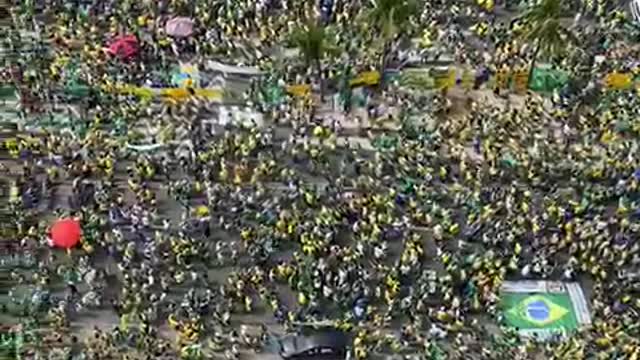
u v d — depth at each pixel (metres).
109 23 133.12
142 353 100.50
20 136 119.44
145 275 105.69
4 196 112.94
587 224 111.62
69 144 118.38
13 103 122.94
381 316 103.31
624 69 130.62
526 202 113.75
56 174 115.62
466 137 121.75
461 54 132.12
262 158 117.94
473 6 138.62
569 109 125.06
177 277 105.81
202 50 130.38
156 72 127.50
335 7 135.25
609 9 138.88
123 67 127.25
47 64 127.38
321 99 126.31
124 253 107.88
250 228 110.56
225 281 106.81
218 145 118.75
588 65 130.62
